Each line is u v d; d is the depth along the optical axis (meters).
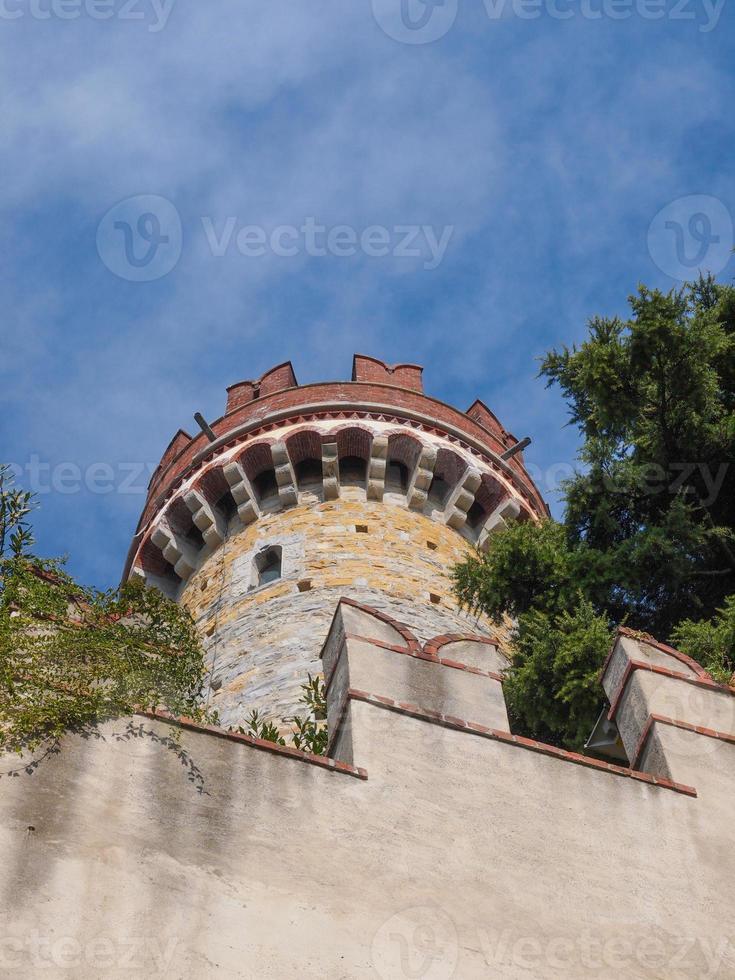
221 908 8.73
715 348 17.56
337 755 10.60
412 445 28.86
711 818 10.66
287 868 9.16
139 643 10.95
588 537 18.61
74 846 8.82
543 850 9.96
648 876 10.02
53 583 11.39
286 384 31.59
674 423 18.22
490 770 10.48
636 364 17.69
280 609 23.95
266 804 9.58
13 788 9.07
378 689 10.89
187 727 9.91
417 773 10.24
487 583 18.28
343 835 9.54
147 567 28.38
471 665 11.55
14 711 9.56
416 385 31.78
